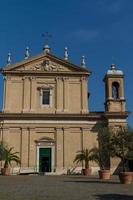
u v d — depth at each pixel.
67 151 49.31
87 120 50.38
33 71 51.12
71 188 23.83
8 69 50.94
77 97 51.12
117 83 51.62
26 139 49.31
